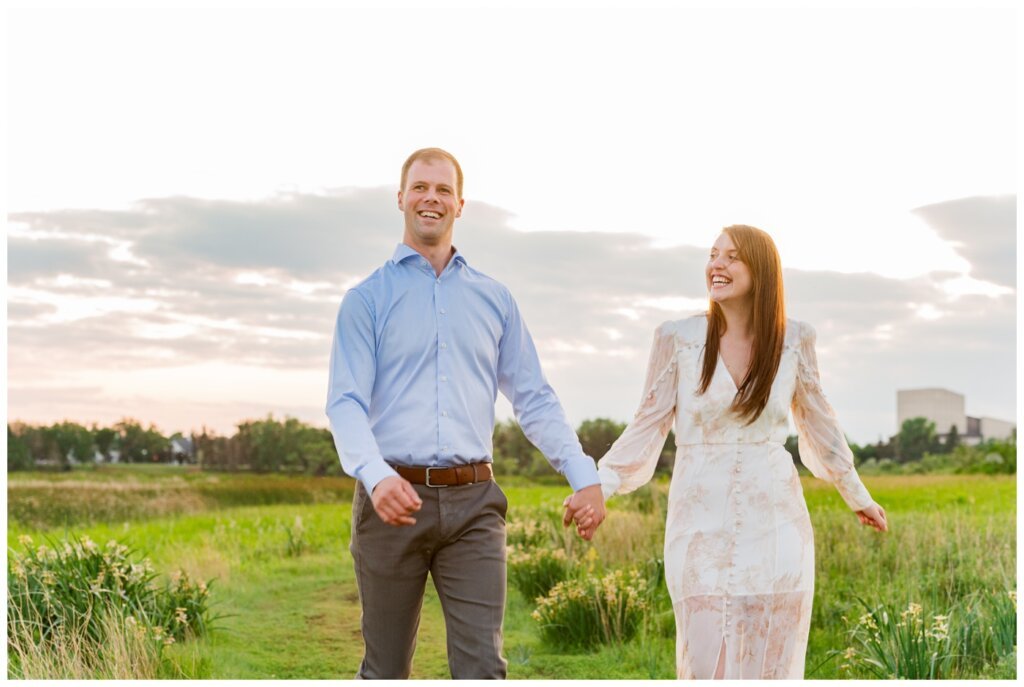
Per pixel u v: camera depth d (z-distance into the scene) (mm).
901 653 4711
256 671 5254
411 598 3010
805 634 3613
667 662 5277
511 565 6688
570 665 5312
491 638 2922
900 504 8250
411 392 3020
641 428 3701
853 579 6305
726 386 3557
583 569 6570
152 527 8469
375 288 3080
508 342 3305
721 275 3568
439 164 3197
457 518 2963
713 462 3592
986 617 5090
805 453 3883
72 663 4781
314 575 7410
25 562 5434
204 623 5812
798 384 3715
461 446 3008
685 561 3594
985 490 8492
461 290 3164
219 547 7797
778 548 3541
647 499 8453
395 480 2691
